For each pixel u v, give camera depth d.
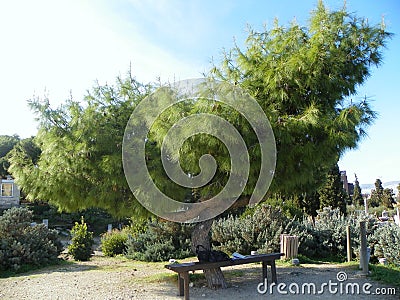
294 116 5.79
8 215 11.12
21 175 6.37
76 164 6.04
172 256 11.43
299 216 14.55
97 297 6.02
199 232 6.84
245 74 6.12
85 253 11.85
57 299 5.98
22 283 7.61
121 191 6.35
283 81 5.79
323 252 11.20
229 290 6.41
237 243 11.19
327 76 5.86
